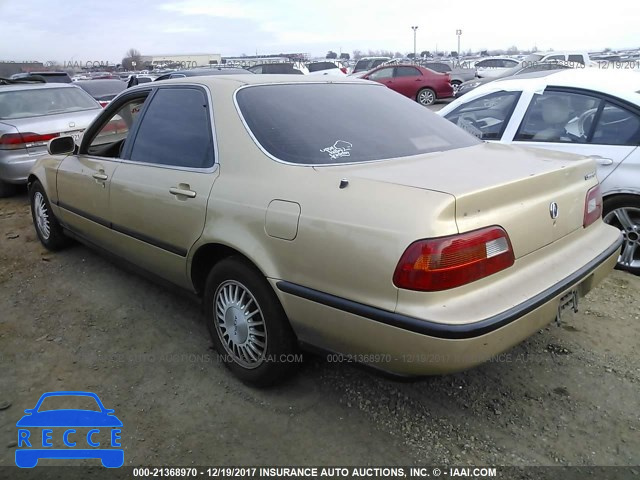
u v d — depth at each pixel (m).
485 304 2.10
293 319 2.48
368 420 2.61
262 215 2.52
